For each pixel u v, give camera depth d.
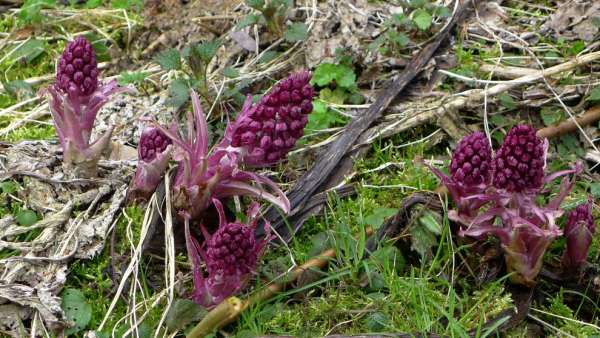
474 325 1.40
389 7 1.77
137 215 1.50
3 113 1.68
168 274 1.45
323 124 1.64
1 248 1.46
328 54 1.71
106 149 1.56
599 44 1.69
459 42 1.72
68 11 1.87
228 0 1.82
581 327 1.42
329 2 1.78
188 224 1.42
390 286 1.42
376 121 1.63
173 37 1.79
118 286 1.45
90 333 1.39
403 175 1.57
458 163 1.41
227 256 1.37
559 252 1.49
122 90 1.50
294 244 1.50
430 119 1.62
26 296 1.41
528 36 1.72
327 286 1.45
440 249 1.45
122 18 1.85
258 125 1.40
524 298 1.43
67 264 1.45
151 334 1.40
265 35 1.76
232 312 1.38
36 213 1.50
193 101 1.43
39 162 1.54
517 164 1.36
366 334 1.36
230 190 1.45
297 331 1.40
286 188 1.57
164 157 1.46
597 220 1.51
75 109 1.48
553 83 1.65
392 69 1.70
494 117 1.63
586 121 1.61
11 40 1.82
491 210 1.40
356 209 1.53
